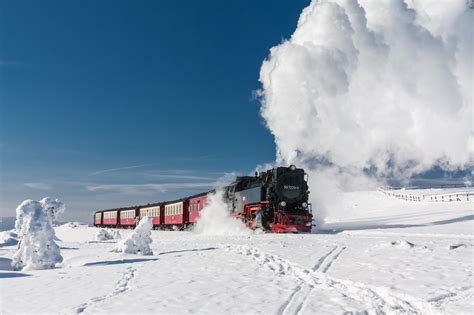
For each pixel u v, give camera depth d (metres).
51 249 15.34
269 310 6.95
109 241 31.33
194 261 13.77
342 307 6.95
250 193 28.58
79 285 10.42
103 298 8.55
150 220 17.66
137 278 10.87
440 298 7.21
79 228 75.69
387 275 9.31
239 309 7.10
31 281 11.66
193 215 39.25
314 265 11.36
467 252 12.25
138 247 17.47
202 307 7.34
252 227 27.86
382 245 14.27
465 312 6.30
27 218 15.22
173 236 31.83
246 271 11.18
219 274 10.84
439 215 32.81
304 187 26.78
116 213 65.50
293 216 25.20
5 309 8.02
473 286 7.87
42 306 8.12
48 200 15.61
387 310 6.80
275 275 10.42
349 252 13.69
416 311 6.73
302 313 6.64
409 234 20.09
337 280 9.30
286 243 17.83
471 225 24.08
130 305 7.73
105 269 13.30
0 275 13.34
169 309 7.30
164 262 14.02
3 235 29.61
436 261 10.88
